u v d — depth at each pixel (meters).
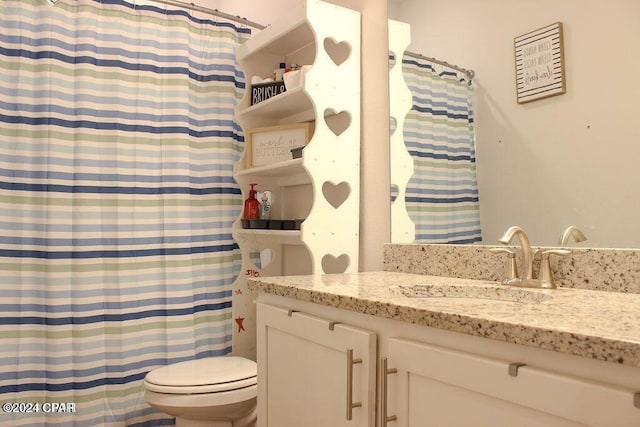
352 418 1.06
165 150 2.05
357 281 1.40
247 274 2.16
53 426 1.78
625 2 1.15
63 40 1.87
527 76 1.37
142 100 2.01
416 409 0.93
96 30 1.94
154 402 1.62
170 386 1.62
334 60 2.02
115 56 1.96
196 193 2.13
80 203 1.86
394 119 1.77
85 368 1.83
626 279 1.13
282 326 1.32
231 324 2.17
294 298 1.30
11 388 1.74
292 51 2.24
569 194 1.27
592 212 1.22
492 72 1.46
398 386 0.96
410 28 1.74
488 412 0.80
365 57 1.92
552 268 1.27
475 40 1.51
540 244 1.33
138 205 1.98
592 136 1.22
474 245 1.48
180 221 2.04
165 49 2.07
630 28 1.15
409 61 1.73
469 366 0.83
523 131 1.38
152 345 1.99
